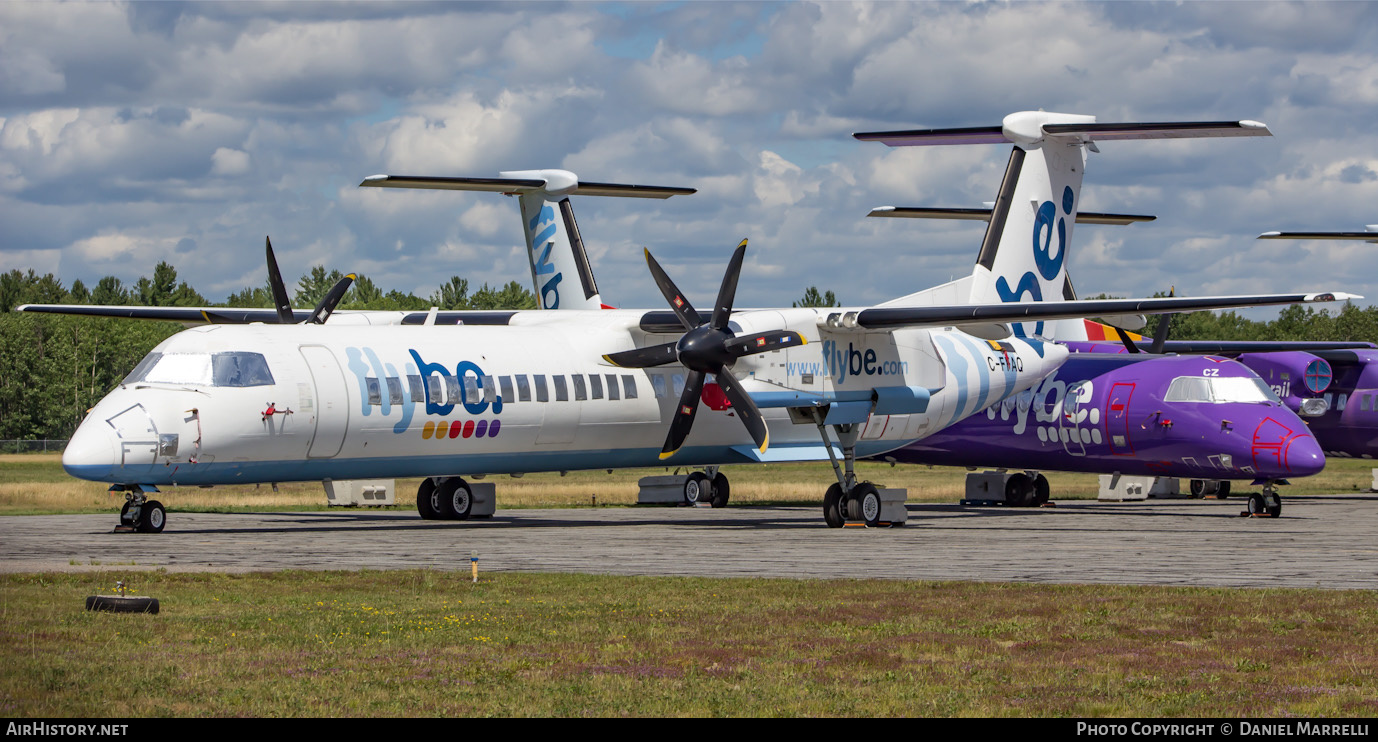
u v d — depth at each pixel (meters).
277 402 78.06
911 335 100.25
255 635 41.75
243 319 110.06
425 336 86.88
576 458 92.31
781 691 35.25
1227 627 44.75
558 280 131.25
